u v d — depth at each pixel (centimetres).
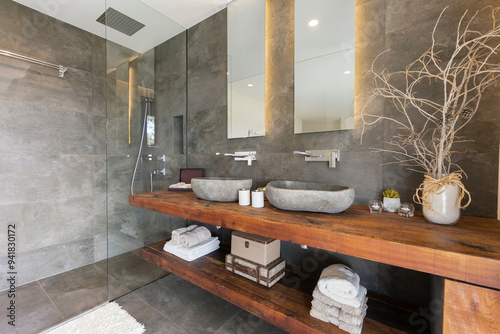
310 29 153
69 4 193
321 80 149
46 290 183
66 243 218
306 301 118
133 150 208
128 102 204
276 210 122
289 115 164
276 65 170
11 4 185
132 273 197
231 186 139
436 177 98
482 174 105
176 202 147
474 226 92
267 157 176
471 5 107
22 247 193
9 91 184
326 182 149
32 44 196
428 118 115
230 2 195
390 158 127
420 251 72
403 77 123
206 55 216
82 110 229
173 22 222
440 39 114
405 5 123
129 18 202
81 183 228
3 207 183
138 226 205
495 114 102
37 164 200
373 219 104
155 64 220
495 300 64
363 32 135
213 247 185
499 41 101
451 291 70
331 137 147
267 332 134
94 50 238
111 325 140
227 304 163
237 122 192
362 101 136
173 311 155
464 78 92
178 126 235
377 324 104
